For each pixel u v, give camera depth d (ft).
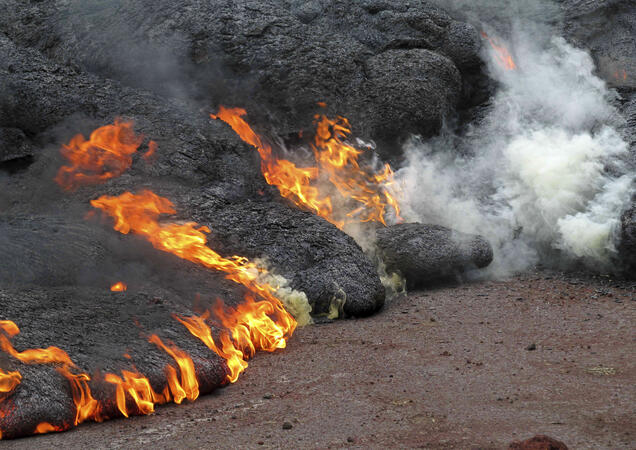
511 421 43.73
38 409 45.32
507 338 62.28
